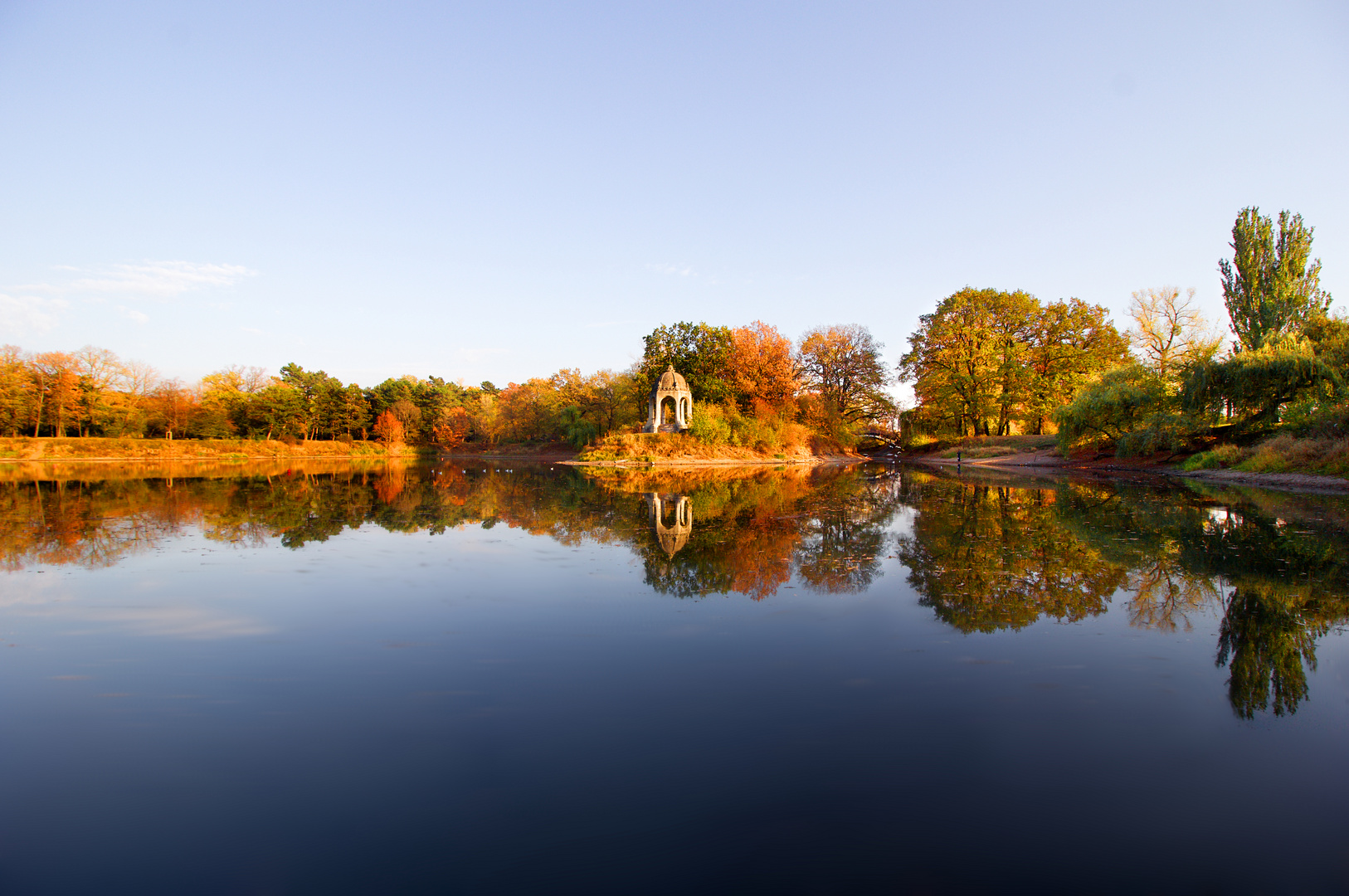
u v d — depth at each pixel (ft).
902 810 11.55
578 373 243.81
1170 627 21.62
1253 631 21.31
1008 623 22.11
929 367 174.70
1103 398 110.63
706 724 14.71
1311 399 83.56
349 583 27.53
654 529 43.19
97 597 25.32
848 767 12.91
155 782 12.60
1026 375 156.04
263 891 9.69
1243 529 42.16
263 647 19.74
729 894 9.50
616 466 135.23
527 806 11.69
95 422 184.44
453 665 18.37
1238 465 86.63
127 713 15.39
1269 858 10.34
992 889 9.59
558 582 27.89
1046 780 12.51
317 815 11.57
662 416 166.91
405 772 12.85
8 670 17.95
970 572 29.89
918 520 47.50
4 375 166.91
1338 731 14.49
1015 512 52.31
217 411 206.39
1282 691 16.57
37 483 82.53
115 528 42.80
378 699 16.14
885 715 15.16
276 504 58.13
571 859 10.28
